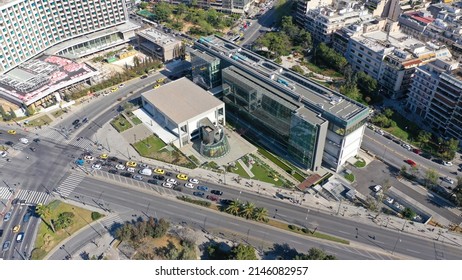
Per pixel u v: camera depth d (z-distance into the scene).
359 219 195.12
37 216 196.50
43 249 178.50
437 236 185.50
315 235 186.75
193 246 176.38
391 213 198.38
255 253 177.88
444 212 198.25
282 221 194.50
